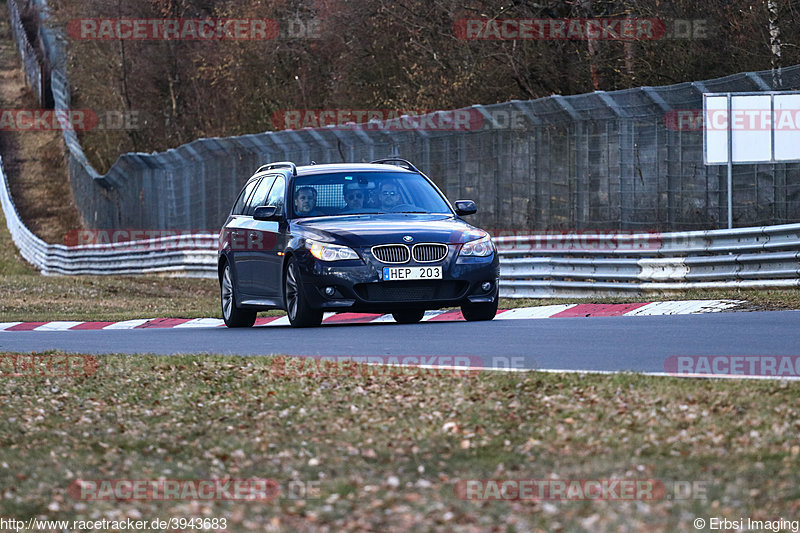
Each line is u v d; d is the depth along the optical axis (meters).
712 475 18.64
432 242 47.50
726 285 61.00
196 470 20.88
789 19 89.44
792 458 19.33
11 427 26.03
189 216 125.44
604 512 16.84
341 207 51.28
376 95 141.62
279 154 104.31
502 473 19.45
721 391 25.17
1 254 176.62
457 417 24.38
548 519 16.61
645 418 23.00
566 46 116.81
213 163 117.62
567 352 35.22
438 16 127.00
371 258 47.00
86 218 179.88
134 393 30.31
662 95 69.12
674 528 16.00
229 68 170.38
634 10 101.50
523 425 23.19
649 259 66.31
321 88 162.75
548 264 73.38
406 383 29.02
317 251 47.44
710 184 68.25
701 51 97.56
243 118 170.38
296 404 27.19
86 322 73.56
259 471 20.66
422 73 126.75
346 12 144.38
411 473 19.94
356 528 16.64
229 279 57.09
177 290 106.69
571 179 75.94
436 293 47.50
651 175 71.25
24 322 75.69
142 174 141.62
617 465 19.48
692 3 98.38
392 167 53.97
